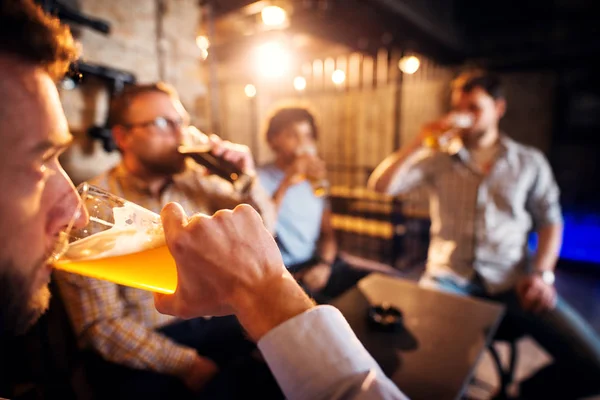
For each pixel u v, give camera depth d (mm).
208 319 1377
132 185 1322
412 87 5367
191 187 1474
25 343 833
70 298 1043
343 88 5938
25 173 386
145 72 1780
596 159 4230
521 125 4723
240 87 6469
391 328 1179
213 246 436
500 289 1877
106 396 1081
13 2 370
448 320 1272
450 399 855
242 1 2914
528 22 4539
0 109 362
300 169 1914
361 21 3578
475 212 1921
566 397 1668
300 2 3104
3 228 379
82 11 1484
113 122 1296
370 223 4680
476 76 1898
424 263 4281
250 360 1284
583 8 4180
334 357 446
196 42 2059
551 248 1856
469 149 2004
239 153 1418
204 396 1160
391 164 2094
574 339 1655
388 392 434
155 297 510
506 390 1814
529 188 1895
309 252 2240
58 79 437
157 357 1148
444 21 4387
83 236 501
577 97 4273
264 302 454
